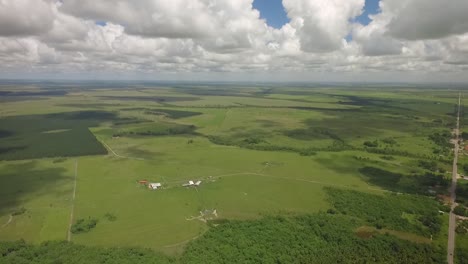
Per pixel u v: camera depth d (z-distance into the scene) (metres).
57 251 101.69
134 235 113.38
